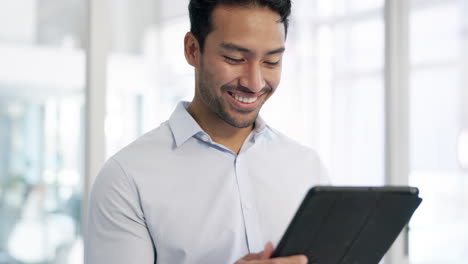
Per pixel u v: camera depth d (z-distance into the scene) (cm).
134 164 122
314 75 271
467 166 260
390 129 243
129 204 119
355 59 275
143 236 118
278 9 113
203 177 126
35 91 253
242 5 111
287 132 265
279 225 130
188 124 128
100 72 194
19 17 257
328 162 270
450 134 260
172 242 120
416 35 256
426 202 256
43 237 243
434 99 257
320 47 273
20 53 256
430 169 256
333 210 90
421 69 255
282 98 265
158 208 120
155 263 123
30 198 242
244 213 126
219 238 123
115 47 290
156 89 289
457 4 264
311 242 94
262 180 132
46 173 243
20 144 246
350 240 98
